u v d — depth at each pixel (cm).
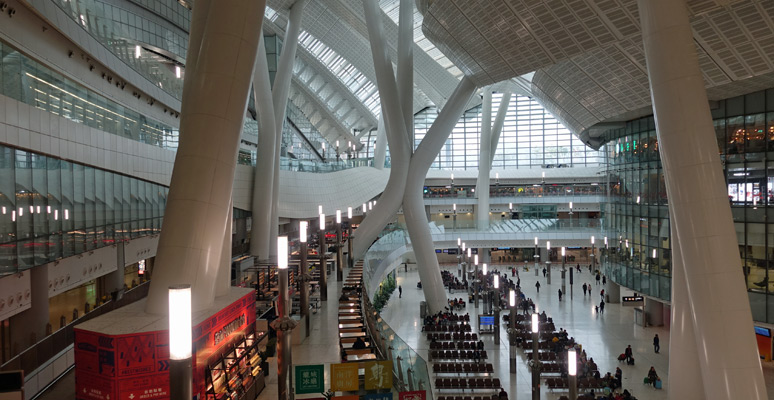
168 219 976
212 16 1003
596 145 4047
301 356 1281
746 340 932
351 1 3650
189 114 991
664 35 990
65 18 1426
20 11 1220
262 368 1213
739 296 942
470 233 4878
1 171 1082
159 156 2261
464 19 1905
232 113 1002
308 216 3600
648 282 2655
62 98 1448
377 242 2833
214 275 1026
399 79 2766
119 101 1933
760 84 1905
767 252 2014
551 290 3944
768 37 1553
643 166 2689
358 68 4747
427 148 2717
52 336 1391
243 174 2981
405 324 2853
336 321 1652
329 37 4344
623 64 2031
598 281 4184
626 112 2514
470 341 2469
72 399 1239
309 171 3766
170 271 959
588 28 1631
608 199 3291
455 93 2664
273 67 4175
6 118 1115
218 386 951
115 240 1809
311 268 2698
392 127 2691
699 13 1364
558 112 3203
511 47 1919
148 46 2828
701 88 979
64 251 1405
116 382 810
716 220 954
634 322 2958
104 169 1717
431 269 2802
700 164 962
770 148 1980
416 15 4094
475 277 3375
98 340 826
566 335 2419
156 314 945
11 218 1118
